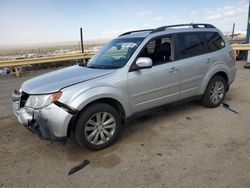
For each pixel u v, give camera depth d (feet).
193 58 14.48
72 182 9.17
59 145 12.27
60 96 10.25
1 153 11.71
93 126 11.14
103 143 11.47
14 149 12.09
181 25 15.03
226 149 10.85
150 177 9.16
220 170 9.32
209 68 15.28
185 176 9.07
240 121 13.97
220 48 16.15
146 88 12.59
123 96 11.76
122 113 12.19
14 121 16.03
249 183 8.50
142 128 13.71
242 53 39.91
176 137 12.35
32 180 9.43
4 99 22.03
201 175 9.07
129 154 10.93
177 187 8.51
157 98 13.24
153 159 10.37
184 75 14.08
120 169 9.80
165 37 13.73
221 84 16.35
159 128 13.58
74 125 10.87
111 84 11.37
